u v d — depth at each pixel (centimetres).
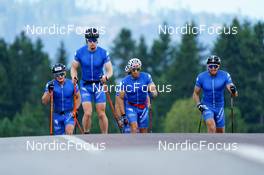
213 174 1596
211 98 3506
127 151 1980
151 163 1759
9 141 2358
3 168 1734
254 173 1592
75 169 1697
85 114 3372
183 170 1653
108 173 1628
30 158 1884
